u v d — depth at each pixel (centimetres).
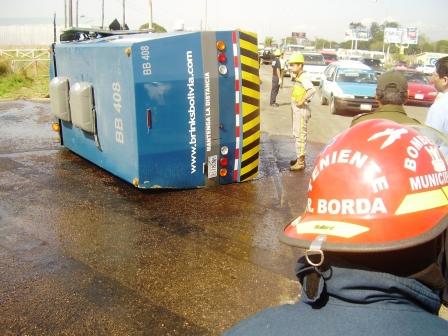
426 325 92
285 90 2128
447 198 109
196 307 364
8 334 327
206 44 617
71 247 474
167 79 599
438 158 112
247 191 664
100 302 370
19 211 578
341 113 1545
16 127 1143
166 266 434
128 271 423
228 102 650
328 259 102
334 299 100
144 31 874
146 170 616
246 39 648
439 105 421
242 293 386
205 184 667
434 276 107
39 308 361
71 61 766
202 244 485
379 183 105
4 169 775
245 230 525
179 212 579
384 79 369
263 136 1089
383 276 96
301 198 642
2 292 384
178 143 627
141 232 515
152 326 338
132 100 591
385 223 103
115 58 613
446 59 425
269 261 448
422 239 100
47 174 745
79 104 706
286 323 99
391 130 112
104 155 707
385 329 91
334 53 3366
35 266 431
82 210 582
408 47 8569
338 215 108
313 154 920
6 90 1817
